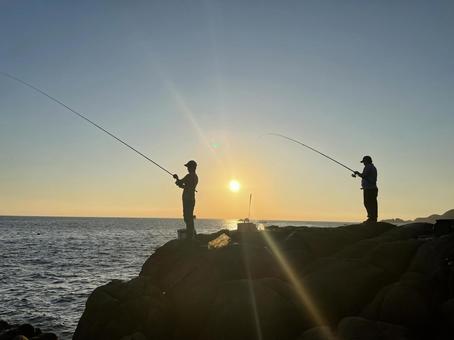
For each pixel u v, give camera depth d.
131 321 11.92
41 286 34.97
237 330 10.38
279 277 12.46
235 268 12.79
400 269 11.51
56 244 80.50
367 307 10.38
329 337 9.16
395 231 14.21
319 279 11.40
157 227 192.00
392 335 8.89
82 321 12.55
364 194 15.59
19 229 141.38
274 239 14.93
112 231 141.75
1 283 36.00
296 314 10.55
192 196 14.42
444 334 9.17
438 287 10.19
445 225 13.45
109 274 41.72
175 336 11.76
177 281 12.88
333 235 14.34
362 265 11.56
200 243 14.97
